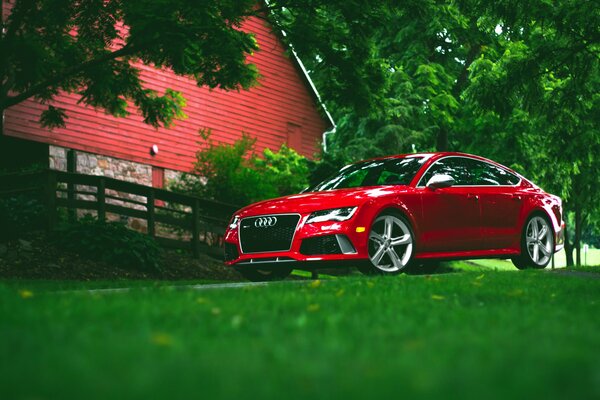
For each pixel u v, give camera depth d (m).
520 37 25.89
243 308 4.72
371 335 3.59
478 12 19.12
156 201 23.75
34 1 14.85
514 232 10.87
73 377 2.54
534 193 11.34
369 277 8.13
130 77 16.98
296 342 3.32
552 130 21.42
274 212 9.45
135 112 23.73
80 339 3.38
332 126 29.77
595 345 3.38
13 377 2.55
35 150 21.73
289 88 28.55
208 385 2.40
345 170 10.69
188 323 4.03
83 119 22.33
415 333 3.69
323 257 9.12
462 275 8.62
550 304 5.34
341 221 9.18
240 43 14.19
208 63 15.21
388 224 9.55
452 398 2.19
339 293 5.88
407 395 2.24
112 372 2.62
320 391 2.31
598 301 5.73
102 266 13.35
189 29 13.12
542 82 20.25
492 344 3.27
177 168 24.86
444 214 10.05
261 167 22.25
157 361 2.87
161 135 24.44
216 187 19.92
